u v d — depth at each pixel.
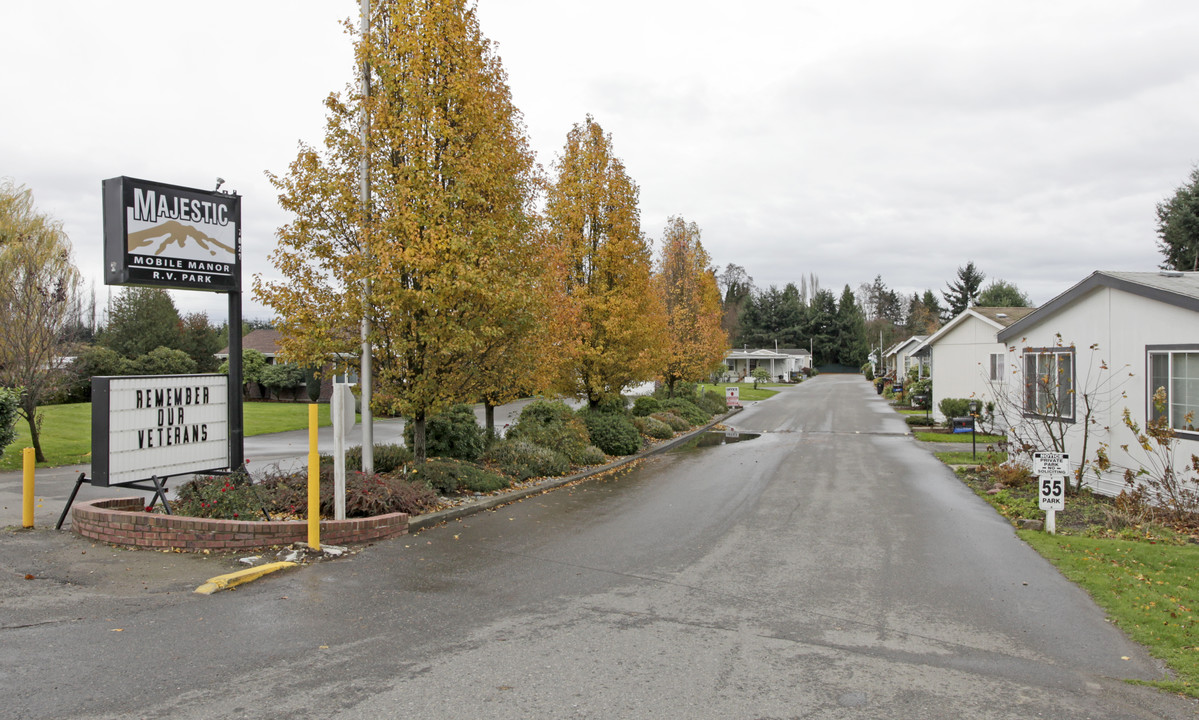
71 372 17.00
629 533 9.39
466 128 10.91
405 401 10.57
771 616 6.12
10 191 16.72
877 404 38.78
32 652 4.95
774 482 13.91
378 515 9.13
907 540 9.08
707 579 7.26
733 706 4.36
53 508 10.17
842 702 4.45
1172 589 6.93
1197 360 10.03
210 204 9.33
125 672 4.66
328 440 21.19
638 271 18.77
